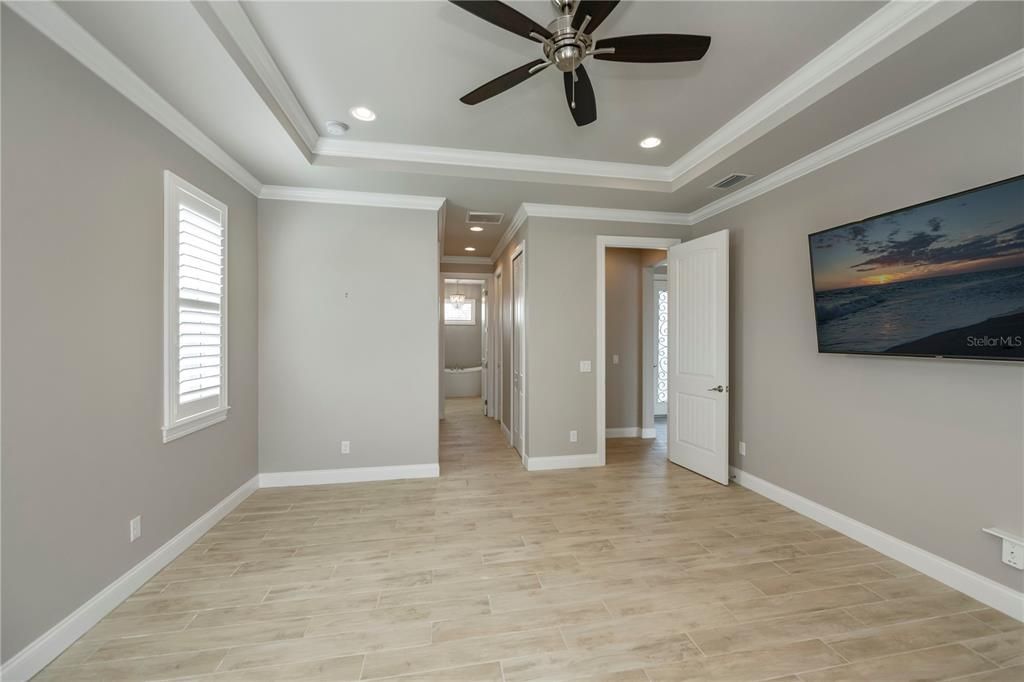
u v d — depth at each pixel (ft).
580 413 14.15
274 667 5.49
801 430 10.32
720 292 12.23
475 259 23.17
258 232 11.99
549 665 5.55
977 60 6.33
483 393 26.89
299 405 12.34
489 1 4.82
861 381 8.85
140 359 7.23
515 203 13.32
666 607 6.75
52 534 5.60
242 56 6.66
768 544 8.82
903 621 6.40
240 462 11.03
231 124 8.29
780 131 8.58
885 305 7.98
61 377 5.74
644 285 18.65
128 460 6.98
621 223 14.29
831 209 9.44
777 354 11.02
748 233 11.98
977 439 6.93
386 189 12.03
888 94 7.25
